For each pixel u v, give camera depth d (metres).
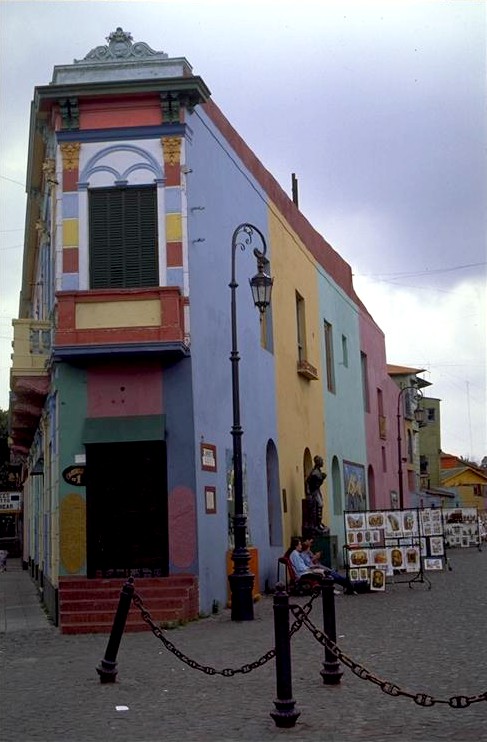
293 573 20.39
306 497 24.94
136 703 9.31
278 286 25.00
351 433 33.59
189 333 17.45
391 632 13.46
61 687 10.33
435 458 74.25
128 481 17.28
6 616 19.14
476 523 44.41
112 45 18.30
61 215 17.75
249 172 22.94
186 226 17.69
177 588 16.36
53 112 18.14
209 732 8.00
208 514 17.72
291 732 7.88
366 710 8.55
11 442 32.78
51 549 19.27
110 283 17.55
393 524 20.83
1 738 8.02
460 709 8.49
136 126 17.88
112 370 17.47
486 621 14.22
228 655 12.12
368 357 38.41
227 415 19.52
